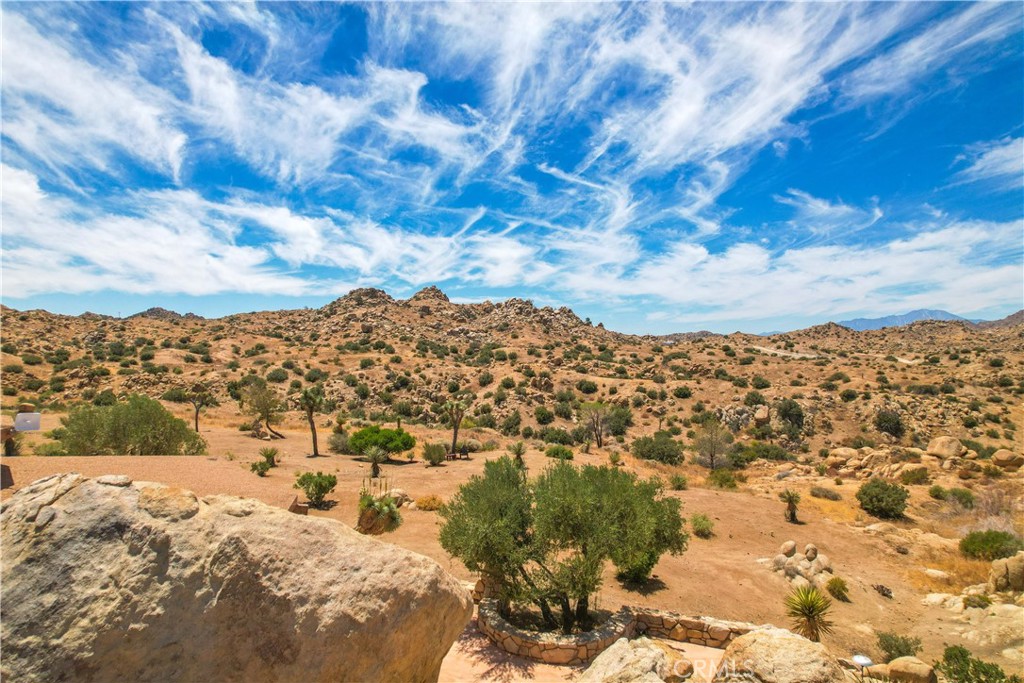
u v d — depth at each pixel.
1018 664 14.64
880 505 31.17
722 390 99.94
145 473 18.66
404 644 4.56
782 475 43.75
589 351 162.75
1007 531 25.58
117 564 4.18
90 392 72.19
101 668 3.90
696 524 27.70
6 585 4.05
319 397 46.41
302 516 4.70
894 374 108.94
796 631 15.93
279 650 4.15
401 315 198.38
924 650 16.55
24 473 16.22
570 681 10.97
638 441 61.38
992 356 116.94
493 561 13.38
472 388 108.50
